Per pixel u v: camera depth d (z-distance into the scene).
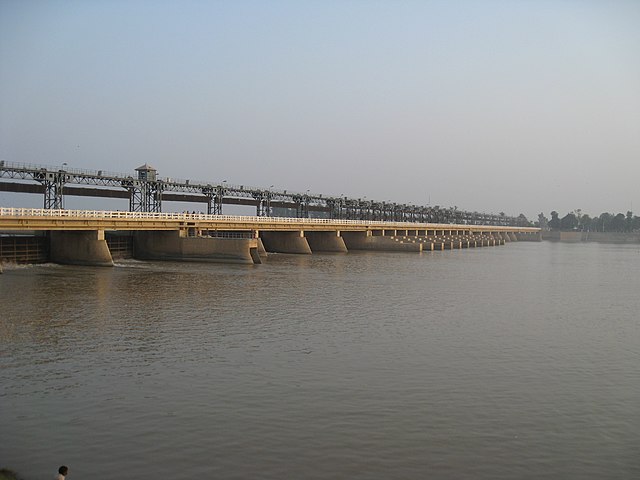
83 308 42.53
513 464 19.06
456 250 150.62
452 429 21.61
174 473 17.94
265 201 126.12
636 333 39.22
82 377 26.52
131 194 94.00
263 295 51.47
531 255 140.38
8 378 26.17
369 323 40.19
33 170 77.12
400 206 194.88
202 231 90.38
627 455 19.89
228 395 24.55
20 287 51.69
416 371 28.64
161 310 42.72
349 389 25.64
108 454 19.06
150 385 25.59
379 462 18.92
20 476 17.64
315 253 113.75
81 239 69.94
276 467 18.42
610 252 171.00
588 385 27.16
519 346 34.47
